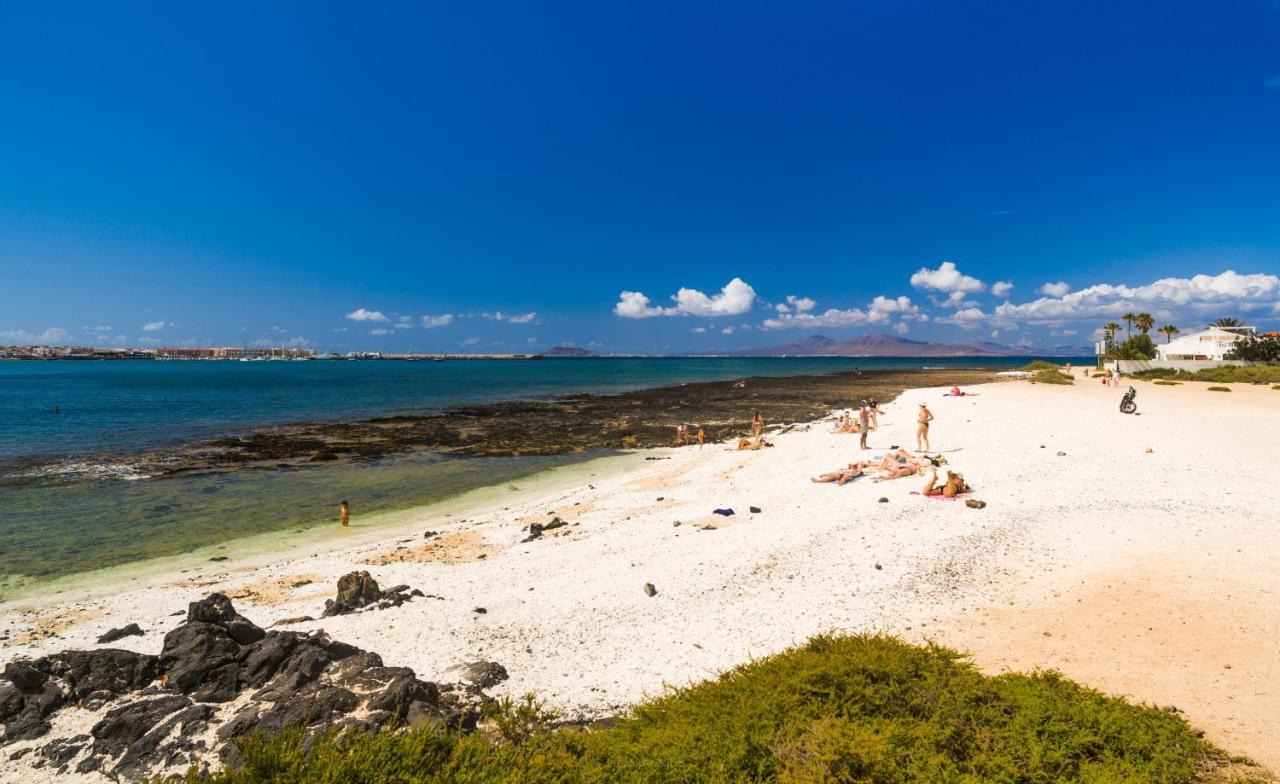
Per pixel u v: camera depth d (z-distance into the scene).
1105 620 9.99
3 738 7.40
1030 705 6.30
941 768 5.53
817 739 5.75
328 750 5.61
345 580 12.37
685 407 59.50
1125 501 16.77
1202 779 5.73
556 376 139.38
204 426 46.94
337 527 19.66
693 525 17.20
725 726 6.16
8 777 6.75
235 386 99.06
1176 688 7.76
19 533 19.06
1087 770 5.52
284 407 63.03
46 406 61.91
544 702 8.35
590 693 8.62
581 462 31.69
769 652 9.65
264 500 23.52
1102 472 20.16
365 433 43.06
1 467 30.14
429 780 5.27
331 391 87.81
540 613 11.59
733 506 19.19
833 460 25.70
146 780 5.96
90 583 14.56
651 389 90.25
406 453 34.75
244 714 7.30
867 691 6.48
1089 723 6.09
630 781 5.43
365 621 11.26
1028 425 31.88
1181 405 41.06
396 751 5.61
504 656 9.89
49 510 21.97
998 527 15.15
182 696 7.96
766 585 12.50
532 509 20.89
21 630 11.53
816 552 14.18
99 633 11.29
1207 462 21.06
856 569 13.04
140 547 17.61
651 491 22.62
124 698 8.09
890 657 7.08
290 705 7.31
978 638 9.66
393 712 7.24
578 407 61.59
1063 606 10.66
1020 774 5.50
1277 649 8.66
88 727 7.55
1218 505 16.00
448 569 14.44
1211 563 12.12
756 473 24.39
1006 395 53.19
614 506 20.42
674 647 10.05
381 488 25.69
